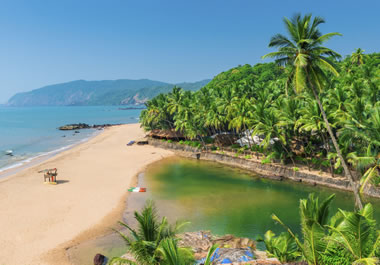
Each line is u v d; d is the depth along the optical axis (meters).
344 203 32.78
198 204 33.50
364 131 22.61
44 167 51.44
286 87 25.33
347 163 39.28
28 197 34.91
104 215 30.19
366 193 35.12
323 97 41.06
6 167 52.88
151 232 13.80
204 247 22.05
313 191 37.59
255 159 52.09
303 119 38.81
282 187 39.78
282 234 19.23
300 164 46.06
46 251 22.80
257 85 74.00
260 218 29.22
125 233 26.05
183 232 25.67
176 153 67.12
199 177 45.62
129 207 32.72
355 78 52.50
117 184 41.50
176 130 71.25
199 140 70.19
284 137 45.25
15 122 173.75
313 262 13.89
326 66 22.17
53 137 101.56
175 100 76.38
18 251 22.66
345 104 35.25
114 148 74.38
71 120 197.00
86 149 72.81
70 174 46.56
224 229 26.77
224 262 18.20
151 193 37.62
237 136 67.44
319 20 22.08
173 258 11.16
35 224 27.48
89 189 38.75
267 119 44.50
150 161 58.50
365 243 12.07
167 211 31.33
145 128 90.38
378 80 46.34
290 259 16.98
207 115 62.22
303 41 21.97
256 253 19.78
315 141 47.56
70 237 25.25
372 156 21.53
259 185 40.97
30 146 80.62
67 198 34.94
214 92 78.25
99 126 143.88
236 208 32.12
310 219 13.41
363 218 11.75
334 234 13.95
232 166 53.41
